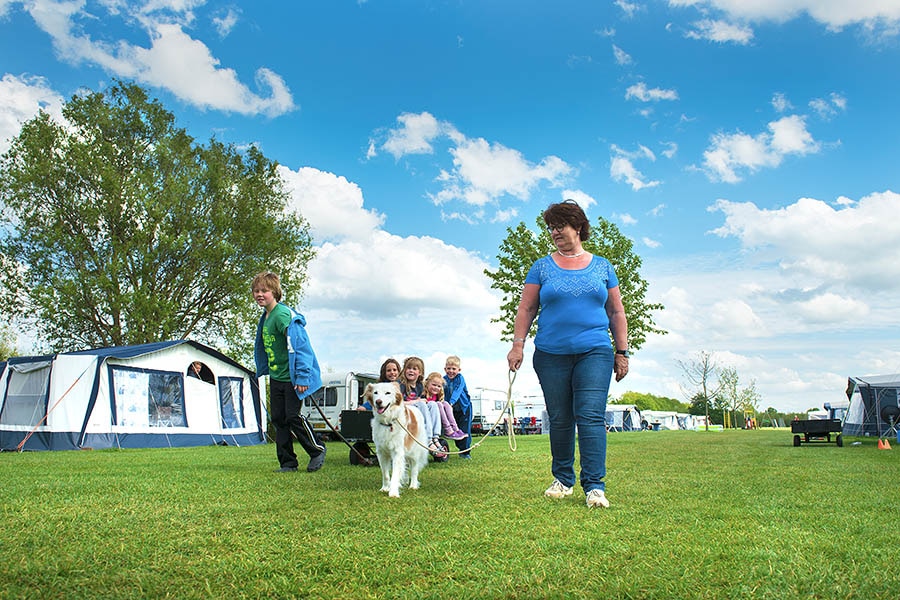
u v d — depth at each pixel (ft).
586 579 7.57
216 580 7.54
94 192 85.25
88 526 10.49
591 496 12.98
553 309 14.60
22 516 11.36
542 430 145.79
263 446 49.65
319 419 82.69
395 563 8.27
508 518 11.44
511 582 7.43
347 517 11.44
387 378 27.50
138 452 37.06
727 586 7.33
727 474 20.63
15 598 6.78
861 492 15.71
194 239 87.30
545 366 14.66
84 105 87.04
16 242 82.89
